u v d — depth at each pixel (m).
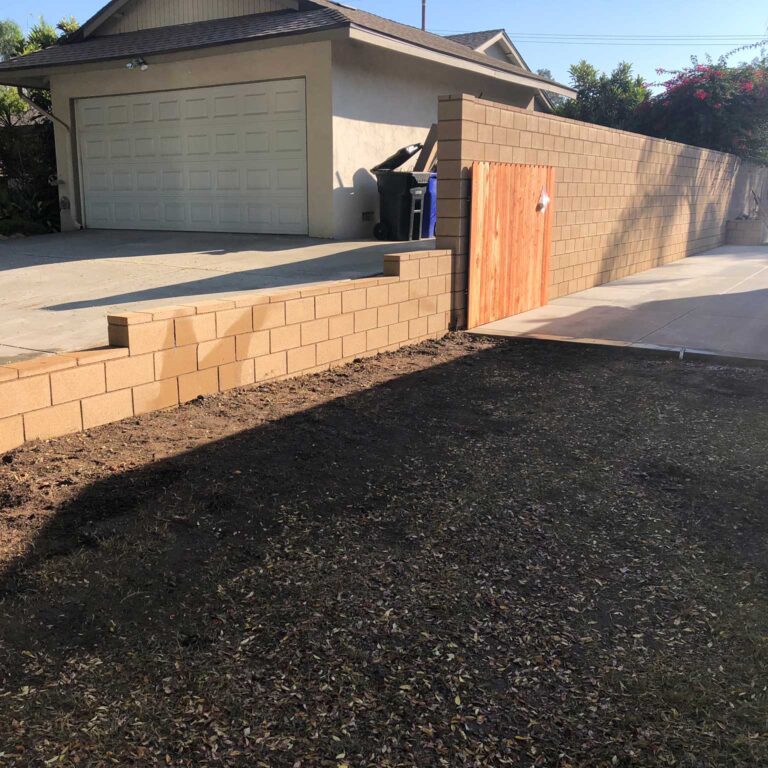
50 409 4.63
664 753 2.38
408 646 2.90
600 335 8.52
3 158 15.71
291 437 5.00
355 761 2.34
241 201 12.98
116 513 3.82
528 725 2.50
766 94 21.34
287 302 6.32
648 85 23.62
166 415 5.27
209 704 2.57
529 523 3.90
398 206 12.05
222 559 3.47
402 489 4.27
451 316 8.73
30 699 2.57
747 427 5.41
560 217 11.09
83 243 12.33
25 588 3.19
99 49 14.02
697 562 3.53
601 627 3.03
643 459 4.80
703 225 18.95
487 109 8.78
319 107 11.88
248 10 13.25
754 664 2.80
